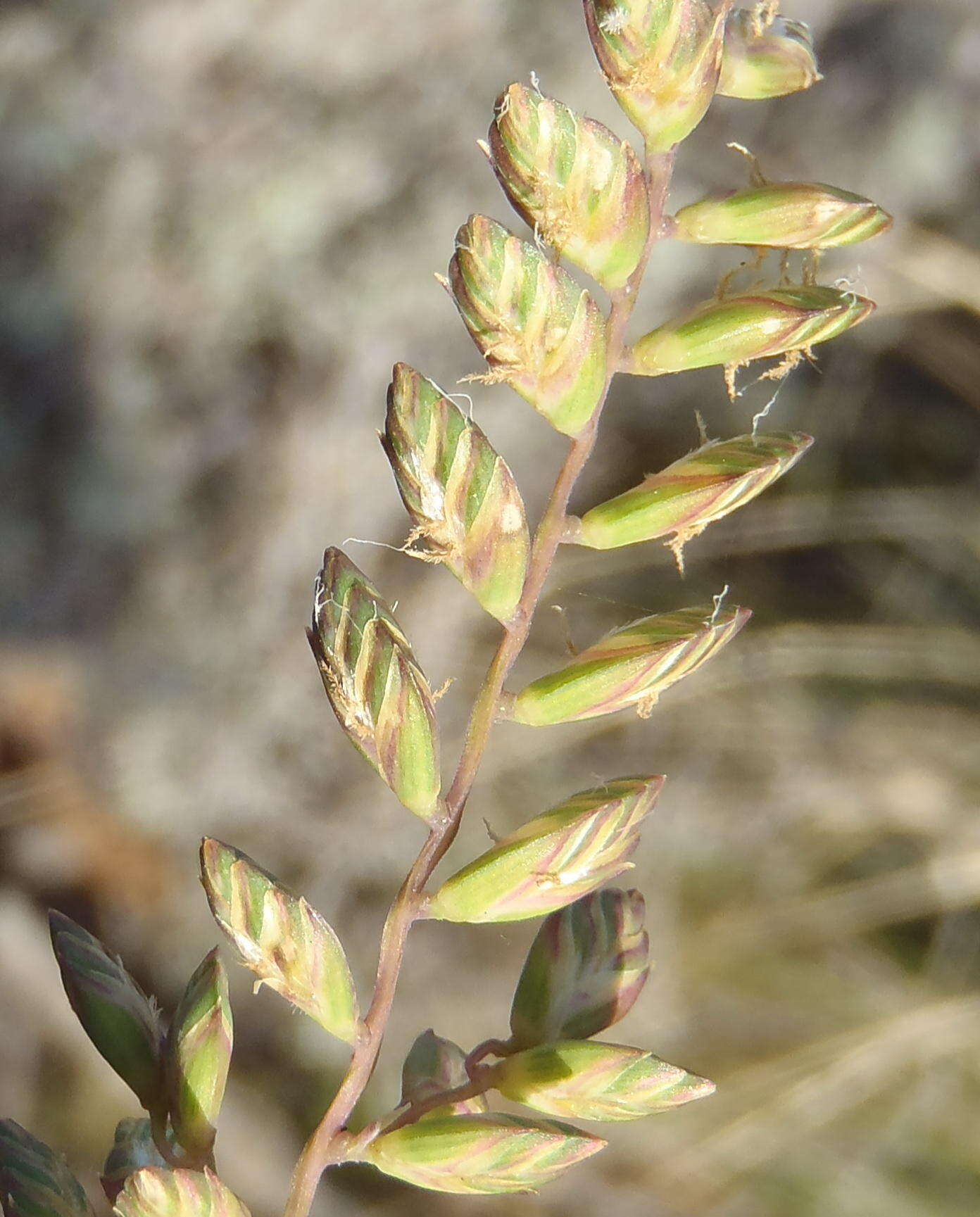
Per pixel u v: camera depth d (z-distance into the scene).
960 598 0.33
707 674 0.31
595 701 0.08
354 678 0.08
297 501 0.33
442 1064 0.09
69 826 0.30
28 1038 0.26
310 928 0.09
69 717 0.31
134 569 0.33
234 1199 0.08
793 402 0.35
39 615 0.32
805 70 0.09
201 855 0.09
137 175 0.35
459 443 0.08
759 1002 0.28
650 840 0.30
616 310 0.09
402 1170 0.08
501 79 0.34
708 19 0.08
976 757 0.31
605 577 0.33
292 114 0.35
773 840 0.30
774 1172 0.26
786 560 0.33
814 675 0.32
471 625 0.32
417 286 0.33
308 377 0.33
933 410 0.35
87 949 0.09
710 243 0.09
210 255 0.34
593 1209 0.26
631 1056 0.08
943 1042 0.27
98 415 0.34
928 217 0.36
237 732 0.31
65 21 0.36
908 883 0.29
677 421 0.34
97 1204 0.23
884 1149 0.26
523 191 0.08
